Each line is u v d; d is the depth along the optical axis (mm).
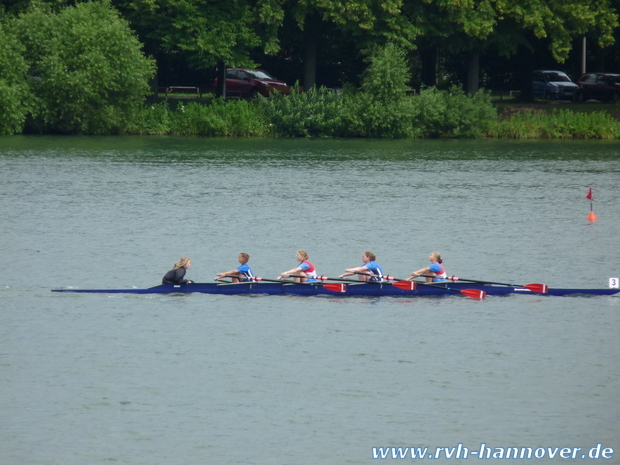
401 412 69875
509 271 111625
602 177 190625
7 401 71188
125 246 121375
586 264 115375
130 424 67688
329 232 132125
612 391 73875
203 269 110625
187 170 193625
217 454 63500
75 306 95125
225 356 81000
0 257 114438
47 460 62594
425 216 145125
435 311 95125
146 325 89250
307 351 82500
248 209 148750
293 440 65438
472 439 66000
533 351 82875
